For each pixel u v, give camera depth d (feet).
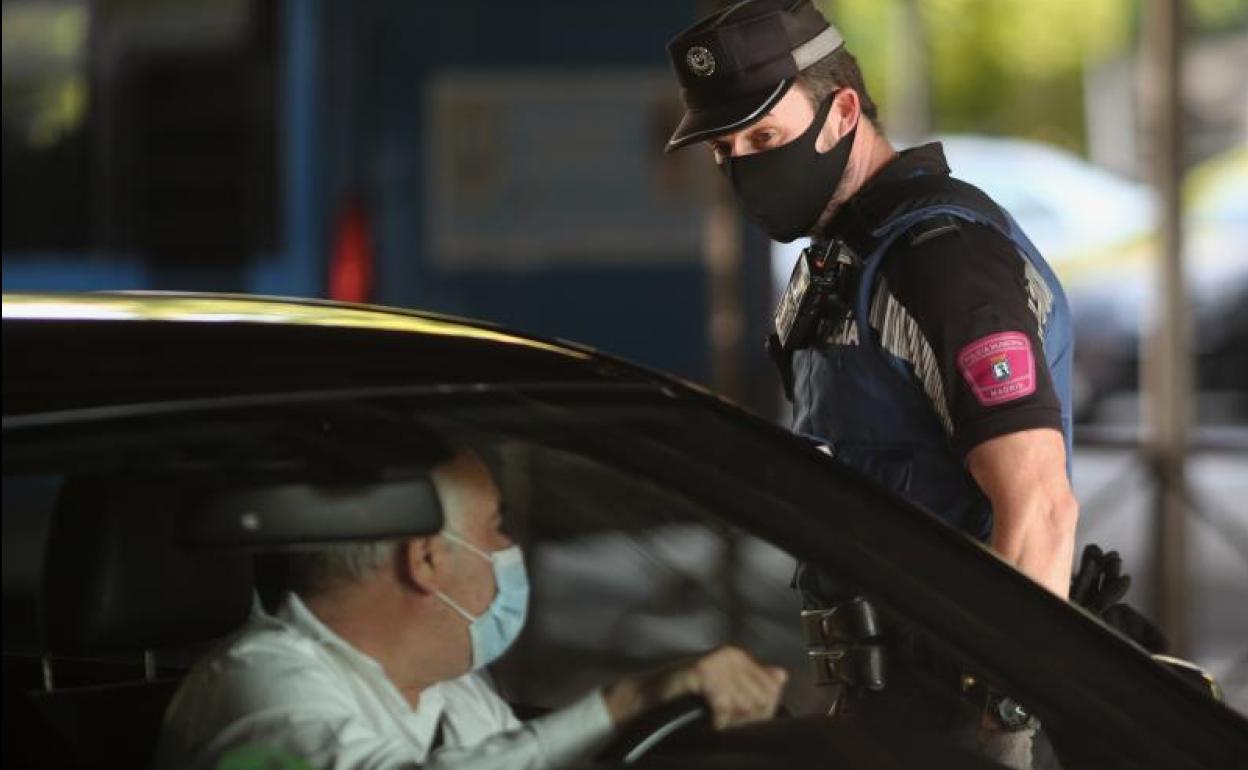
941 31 229.66
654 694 22.48
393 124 84.38
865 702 22.97
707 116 29.66
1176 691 23.73
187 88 84.58
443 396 22.90
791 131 29.58
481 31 84.53
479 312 85.05
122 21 84.58
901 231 28.86
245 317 24.06
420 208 84.58
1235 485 102.12
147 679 21.90
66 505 21.57
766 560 23.16
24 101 84.89
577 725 22.20
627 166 85.20
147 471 21.76
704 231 85.35
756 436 24.16
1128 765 23.09
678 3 85.05
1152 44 78.38
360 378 22.85
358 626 22.02
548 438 23.03
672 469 23.35
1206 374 131.95
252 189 84.33
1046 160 151.64
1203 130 142.10
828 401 29.66
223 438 22.00
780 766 22.47
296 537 21.93
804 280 29.66
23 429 21.57
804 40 29.60
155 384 22.24
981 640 23.40
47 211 85.10
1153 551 77.36
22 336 22.74
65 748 21.52
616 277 85.25
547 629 22.50
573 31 84.58
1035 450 28.12
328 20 84.02
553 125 84.84
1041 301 28.96
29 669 21.65
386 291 84.43
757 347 85.35
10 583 21.59
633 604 22.68
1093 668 23.56
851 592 23.26
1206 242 135.23
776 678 22.81
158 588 21.71
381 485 22.15
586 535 22.70
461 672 22.26
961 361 28.22
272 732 21.65
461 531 22.34
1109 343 132.05
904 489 29.25
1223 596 77.66
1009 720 23.11
